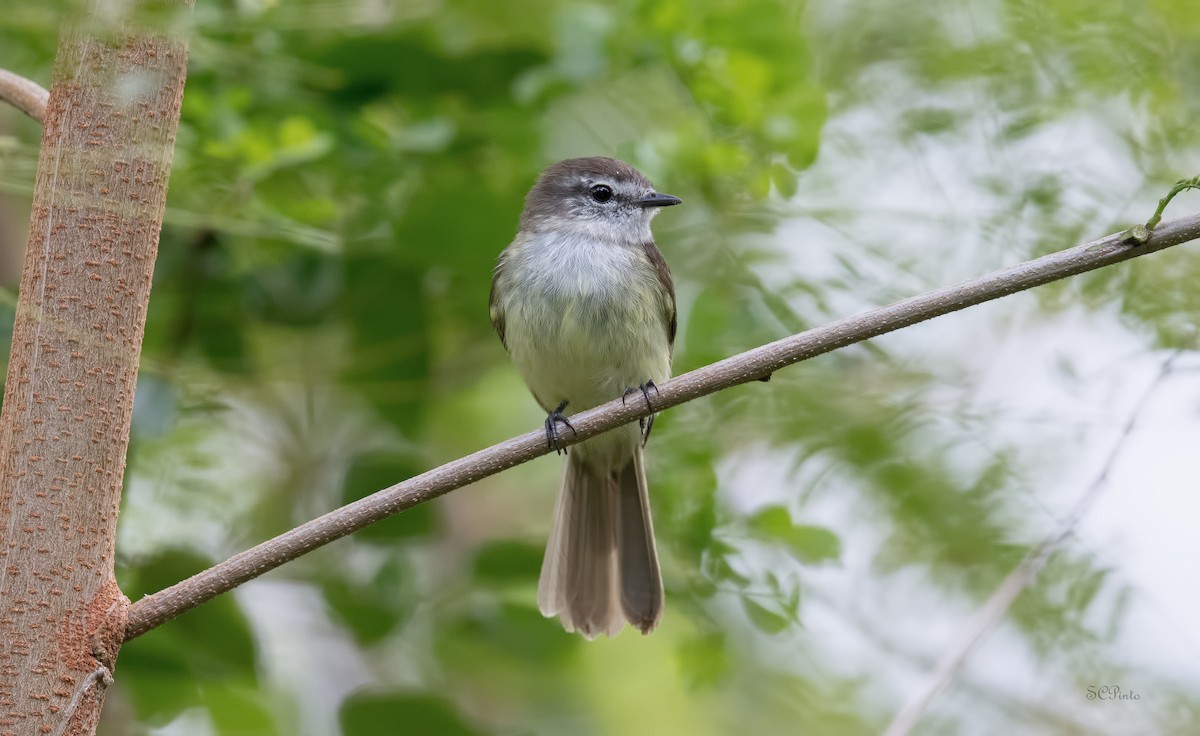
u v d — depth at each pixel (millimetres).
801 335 7520
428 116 11594
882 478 12172
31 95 8016
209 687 11086
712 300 11820
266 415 13047
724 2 11312
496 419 14344
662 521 11602
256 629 11000
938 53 12672
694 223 12570
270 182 11289
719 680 11742
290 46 11117
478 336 13062
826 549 10977
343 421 13016
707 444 11625
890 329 7418
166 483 11805
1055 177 12086
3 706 5949
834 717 12320
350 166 11016
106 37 6379
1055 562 11281
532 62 11242
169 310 11375
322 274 11500
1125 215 11969
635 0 11148
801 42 11367
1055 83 12320
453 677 12195
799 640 12562
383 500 6820
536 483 15328
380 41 10906
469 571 11227
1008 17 12219
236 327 11703
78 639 6094
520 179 11805
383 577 11016
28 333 6250
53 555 6098
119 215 6344
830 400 12398
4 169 9984
